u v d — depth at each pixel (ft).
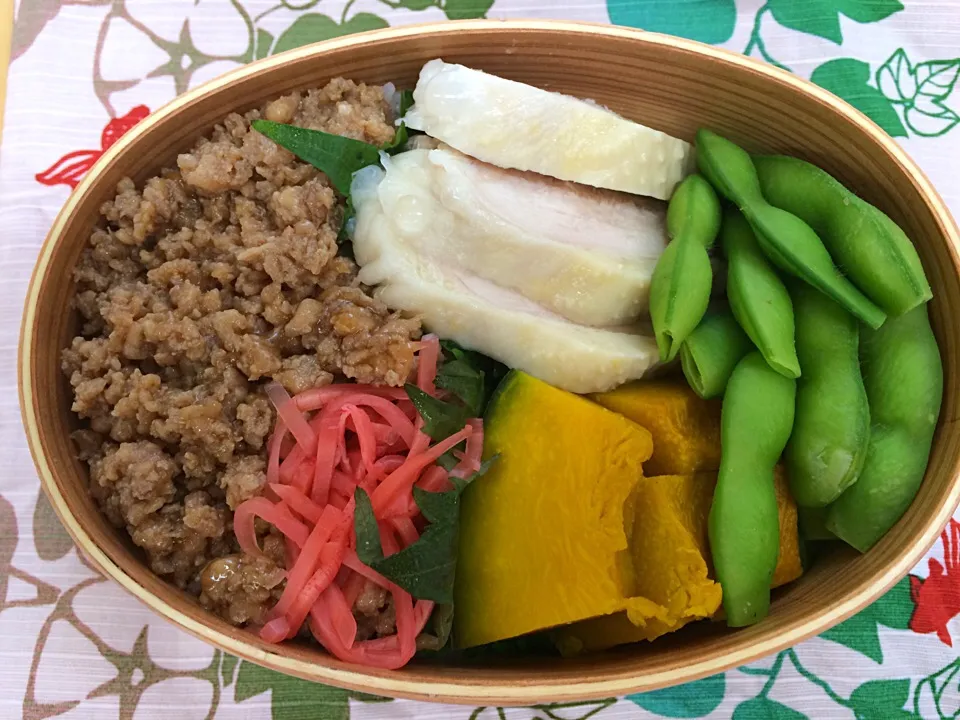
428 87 0.50
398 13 0.63
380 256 0.48
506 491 0.47
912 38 0.63
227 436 0.45
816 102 0.50
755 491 0.45
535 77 0.54
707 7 0.63
